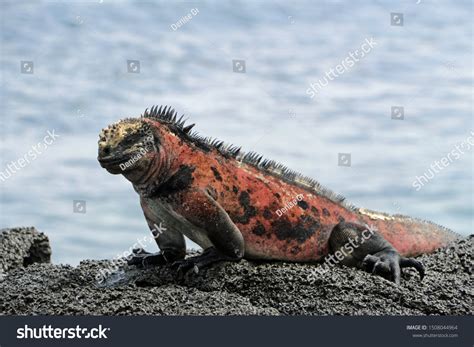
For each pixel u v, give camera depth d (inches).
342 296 397.1
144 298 391.9
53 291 416.5
